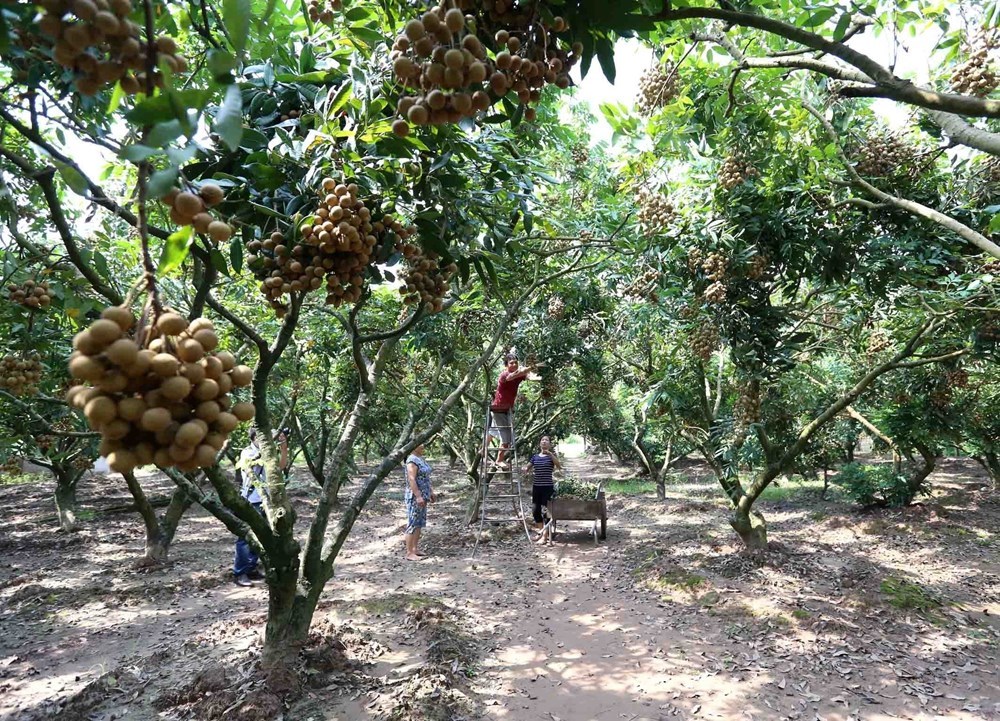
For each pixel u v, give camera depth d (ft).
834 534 29.96
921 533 28.37
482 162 10.27
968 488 41.39
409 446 14.89
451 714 12.47
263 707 11.94
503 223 10.82
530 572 23.71
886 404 34.78
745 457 27.71
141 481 53.42
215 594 20.85
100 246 12.52
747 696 13.62
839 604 19.12
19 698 13.67
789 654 15.66
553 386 30.94
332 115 7.22
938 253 15.15
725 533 29.04
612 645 16.43
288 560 12.72
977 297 15.34
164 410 2.69
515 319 27.12
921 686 13.93
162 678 13.89
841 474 38.65
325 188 6.61
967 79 10.94
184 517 35.91
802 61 7.74
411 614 17.61
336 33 8.17
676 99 14.28
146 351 2.69
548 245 18.70
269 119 8.34
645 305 21.59
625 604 19.80
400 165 7.89
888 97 5.94
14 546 28.63
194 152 2.88
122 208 7.41
